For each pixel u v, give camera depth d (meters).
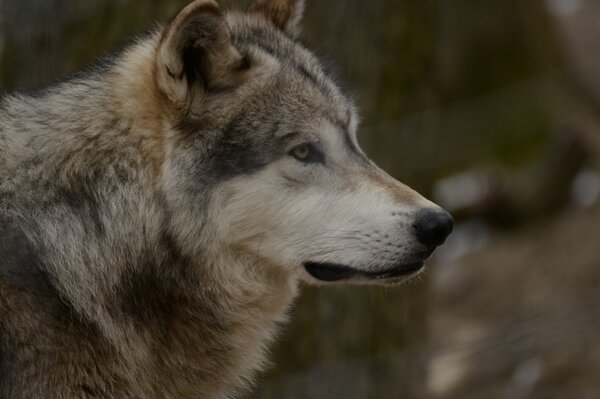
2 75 14.62
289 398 14.50
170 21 10.39
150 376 10.19
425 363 16.05
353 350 15.05
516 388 18.12
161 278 10.05
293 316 14.66
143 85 9.99
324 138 10.23
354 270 10.13
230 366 10.77
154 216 9.95
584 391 18.02
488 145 27.30
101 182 9.80
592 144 27.03
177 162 9.97
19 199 9.59
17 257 9.45
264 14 11.17
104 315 9.76
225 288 10.28
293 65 10.41
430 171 16.02
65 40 14.41
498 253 24.88
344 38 14.59
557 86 29.48
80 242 9.69
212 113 9.99
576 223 25.27
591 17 36.09
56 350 9.48
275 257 10.22
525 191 26.39
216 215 10.05
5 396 9.34
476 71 29.38
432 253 10.13
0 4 14.45
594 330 17.67
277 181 10.06
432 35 16.11
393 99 15.39
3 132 9.81
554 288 22.47
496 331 17.86
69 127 9.85
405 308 15.74
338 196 10.12
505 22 30.02
